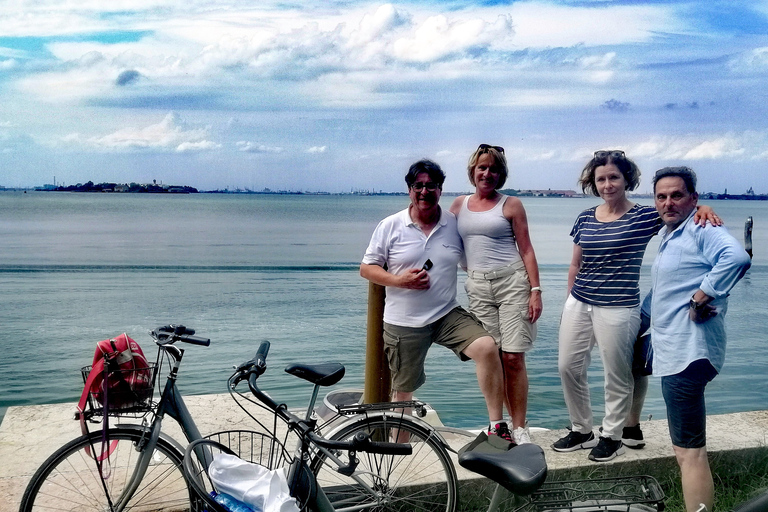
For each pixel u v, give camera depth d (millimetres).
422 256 4348
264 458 4371
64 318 23703
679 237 3576
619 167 4125
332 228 92500
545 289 29406
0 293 30000
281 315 24500
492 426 4227
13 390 13984
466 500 4066
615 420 4297
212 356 16844
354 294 30109
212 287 32500
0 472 4188
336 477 3809
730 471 4559
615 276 4164
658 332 3611
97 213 124438
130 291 31094
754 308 24922
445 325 4359
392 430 4059
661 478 4383
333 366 3379
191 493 3369
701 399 3502
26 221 103062
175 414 3488
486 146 4523
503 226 4512
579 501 2787
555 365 14781
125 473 4074
